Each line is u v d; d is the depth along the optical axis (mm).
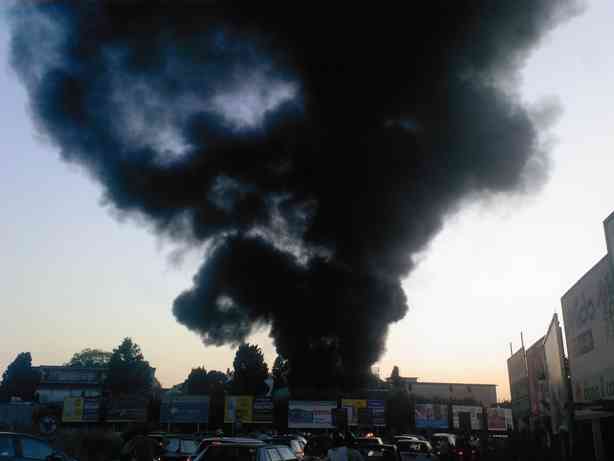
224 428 45781
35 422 41750
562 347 21922
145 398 47469
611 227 15391
